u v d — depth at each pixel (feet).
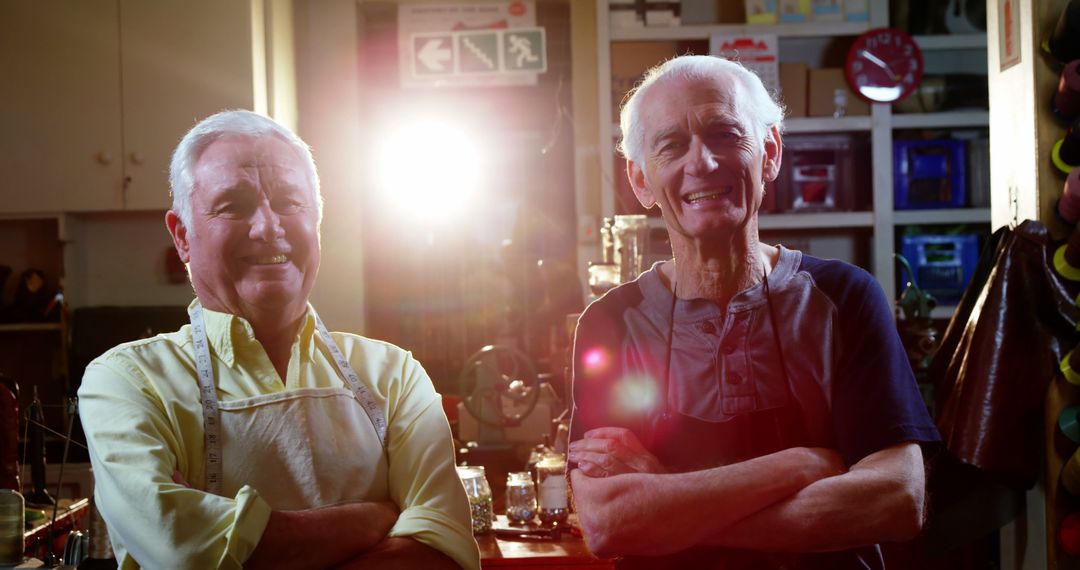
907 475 4.64
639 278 5.45
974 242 14.92
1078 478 7.40
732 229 4.90
